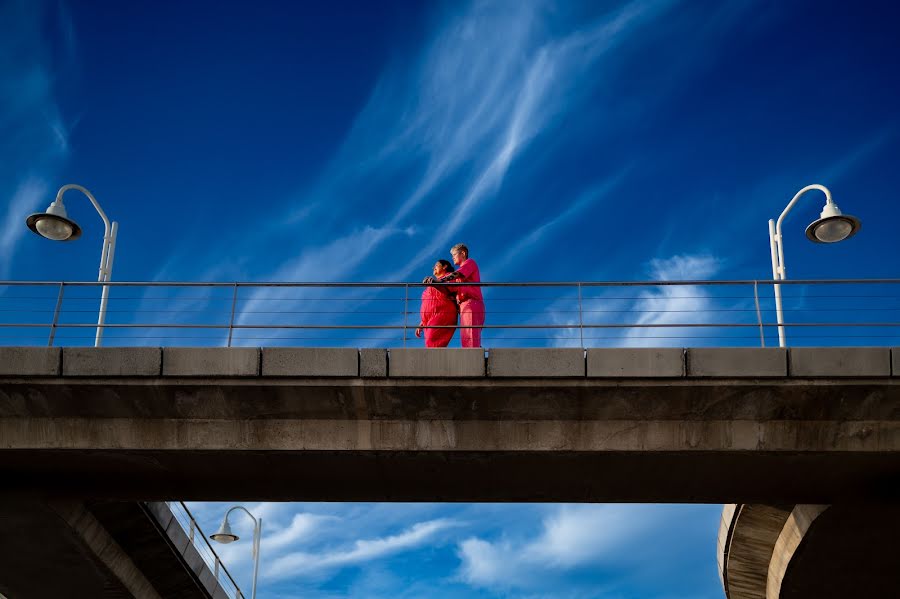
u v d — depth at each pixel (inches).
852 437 606.5
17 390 607.8
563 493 683.4
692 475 647.8
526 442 614.5
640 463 629.6
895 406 599.2
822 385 593.6
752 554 854.5
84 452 621.6
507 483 666.8
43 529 730.2
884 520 697.6
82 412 616.7
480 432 616.7
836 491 665.0
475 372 599.2
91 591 872.3
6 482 668.7
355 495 692.1
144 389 605.3
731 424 609.9
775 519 773.9
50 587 860.0
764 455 613.0
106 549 800.9
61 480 668.7
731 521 812.0
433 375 599.8
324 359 601.6
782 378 595.5
